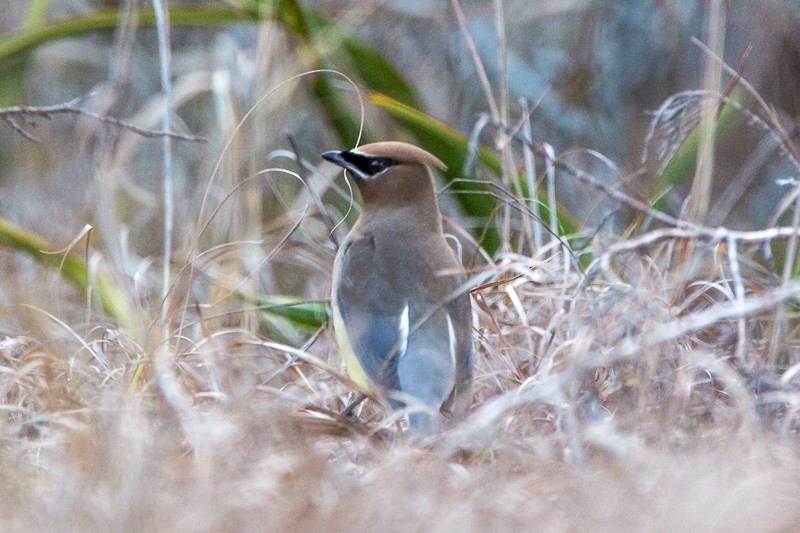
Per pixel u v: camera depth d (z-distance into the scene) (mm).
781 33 17172
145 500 6695
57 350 9625
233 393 8539
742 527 6621
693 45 18078
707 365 8891
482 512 7000
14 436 8430
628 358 8977
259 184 13289
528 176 12336
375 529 6797
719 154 16641
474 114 17578
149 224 15750
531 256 12344
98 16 13680
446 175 13289
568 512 7047
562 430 8680
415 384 9680
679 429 8547
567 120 18203
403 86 14516
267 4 13555
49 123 17609
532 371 9992
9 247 12031
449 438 8305
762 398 8719
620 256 11648
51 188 16578
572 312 9625
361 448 8461
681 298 10523
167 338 9805
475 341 10578
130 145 14016
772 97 17156
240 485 7074
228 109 13719
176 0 17656
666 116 11992
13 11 18641
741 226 16672
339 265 10914
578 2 18641
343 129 14070
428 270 10602
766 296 9594
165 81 12703
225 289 11680
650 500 7145
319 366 9523
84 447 7590
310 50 13758
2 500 6984
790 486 7324
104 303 11336
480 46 18469
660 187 13258
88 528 6609
